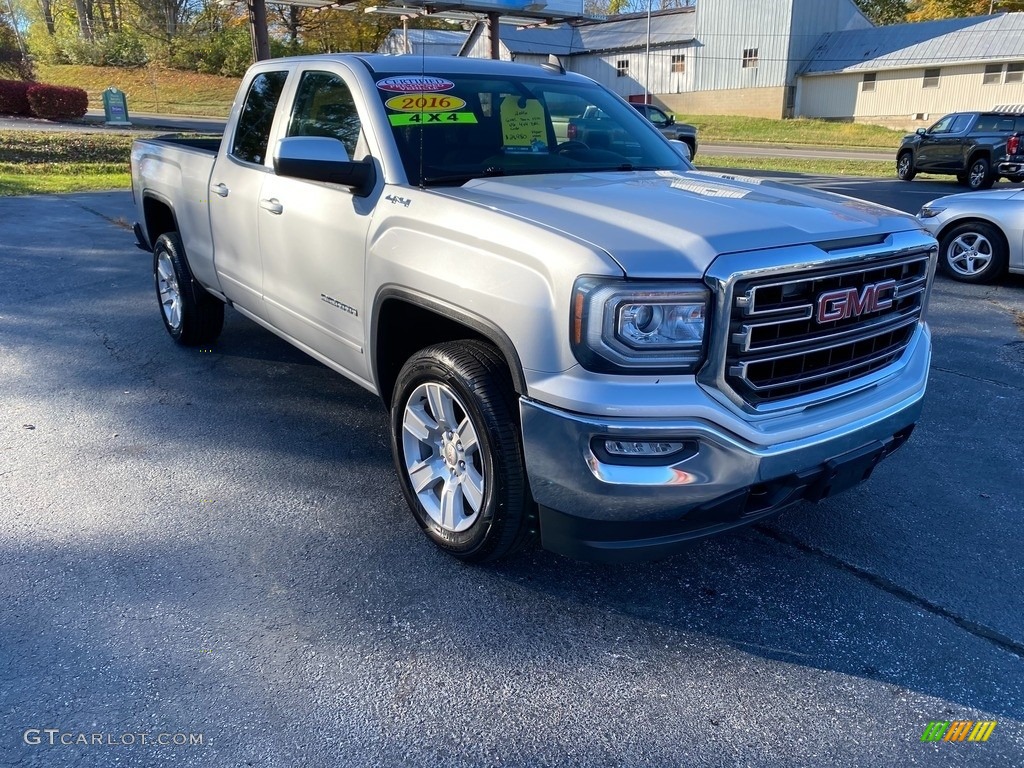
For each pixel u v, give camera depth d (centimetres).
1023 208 850
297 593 318
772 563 350
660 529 275
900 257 304
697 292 256
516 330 276
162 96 4469
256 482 408
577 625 304
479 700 265
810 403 286
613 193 325
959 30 4319
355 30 4647
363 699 264
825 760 245
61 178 1694
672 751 246
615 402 256
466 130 391
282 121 445
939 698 272
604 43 5281
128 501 385
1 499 384
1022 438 484
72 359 584
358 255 364
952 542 369
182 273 576
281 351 613
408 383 335
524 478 298
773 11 4600
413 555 346
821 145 3609
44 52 5266
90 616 300
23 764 233
